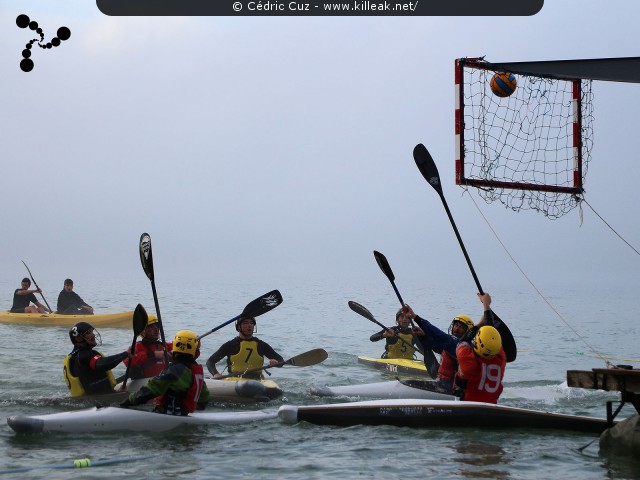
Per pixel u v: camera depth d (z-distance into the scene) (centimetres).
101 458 664
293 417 797
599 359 1541
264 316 2598
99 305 3189
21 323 1953
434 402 802
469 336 919
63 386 1057
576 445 723
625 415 877
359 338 1902
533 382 1196
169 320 2425
